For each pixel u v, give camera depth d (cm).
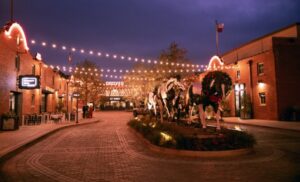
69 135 1898
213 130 1297
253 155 1109
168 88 1711
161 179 793
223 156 1091
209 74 1305
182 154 1120
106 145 1425
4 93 2091
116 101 9562
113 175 843
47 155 1176
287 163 970
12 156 1169
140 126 1812
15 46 2305
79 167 950
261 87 3152
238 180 772
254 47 3706
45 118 2975
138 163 999
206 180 776
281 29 3334
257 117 3216
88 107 4044
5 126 2009
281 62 2962
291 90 2942
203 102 1331
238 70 3631
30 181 796
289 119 2850
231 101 3719
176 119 1719
